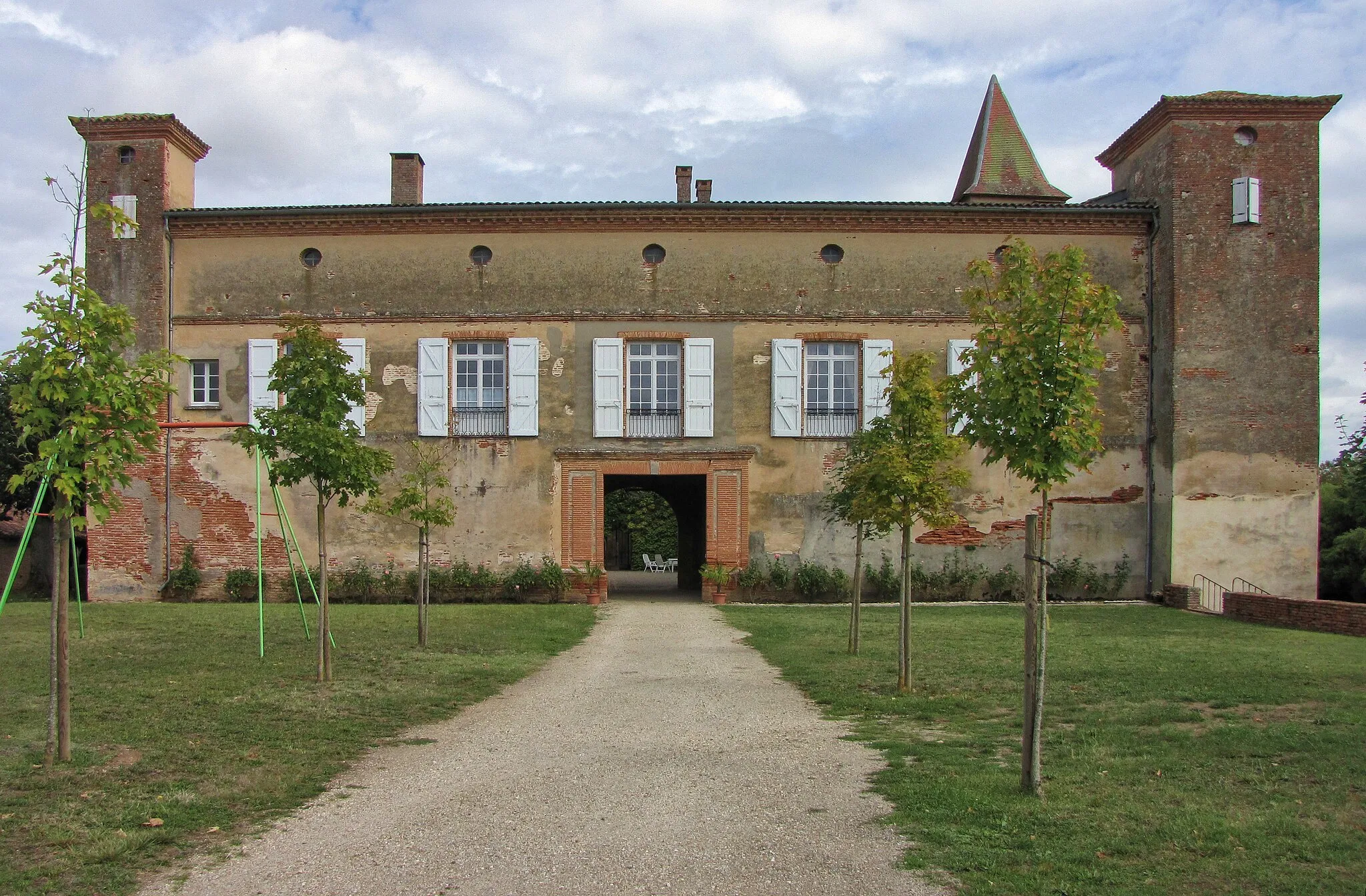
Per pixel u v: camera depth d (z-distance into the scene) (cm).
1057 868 557
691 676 1319
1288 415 2344
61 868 566
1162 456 2380
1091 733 885
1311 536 2325
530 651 1542
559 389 2439
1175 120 2366
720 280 2450
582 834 643
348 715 1022
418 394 2430
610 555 4550
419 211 2416
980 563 2419
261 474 2417
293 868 581
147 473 2419
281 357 1230
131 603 2231
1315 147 2367
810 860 591
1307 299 2352
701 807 702
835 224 2445
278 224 2438
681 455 2420
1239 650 1443
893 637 1653
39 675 1190
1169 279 2372
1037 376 734
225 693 1104
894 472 1155
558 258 2450
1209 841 589
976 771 773
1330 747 794
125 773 761
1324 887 520
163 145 2436
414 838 635
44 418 778
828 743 904
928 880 554
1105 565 2420
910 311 2444
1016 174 3123
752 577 2380
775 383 2425
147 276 2422
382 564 2408
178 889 548
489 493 2419
